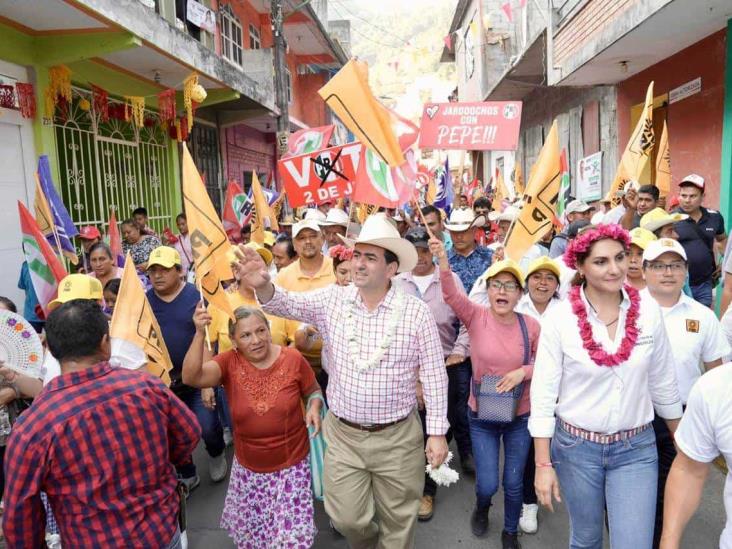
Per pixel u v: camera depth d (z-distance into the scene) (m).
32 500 2.22
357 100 4.41
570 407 2.93
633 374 2.79
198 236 3.49
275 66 14.81
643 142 6.75
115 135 10.10
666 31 8.30
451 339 4.79
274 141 20.86
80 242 8.72
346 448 3.33
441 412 3.28
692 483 2.23
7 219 7.32
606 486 2.90
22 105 7.43
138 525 2.37
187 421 2.62
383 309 3.27
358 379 3.21
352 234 6.70
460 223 5.55
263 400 3.53
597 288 2.84
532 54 14.34
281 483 3.57
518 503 3.82
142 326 3.59
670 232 4.82
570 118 15.59
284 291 3.45
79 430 2.26
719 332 3.48
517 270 3.82
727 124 8.00
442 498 4.57
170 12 10.68
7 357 3.48
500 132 5.95
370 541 3.50
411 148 5.28
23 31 7.41
